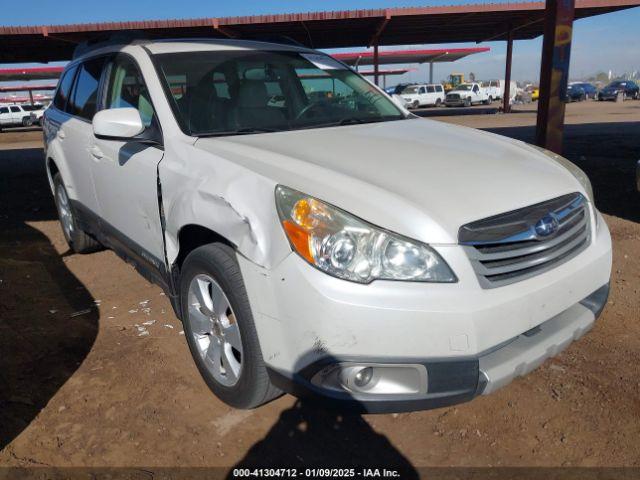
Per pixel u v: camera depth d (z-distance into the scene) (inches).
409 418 103.3
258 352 91.5
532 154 113.7
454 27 1010.1
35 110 1387.8
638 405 104.3
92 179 149.9
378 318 77.3
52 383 116.0
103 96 148.6
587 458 91.7
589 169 342.3
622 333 131.4
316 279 79.0
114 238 145.3
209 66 131.2
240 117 125.3
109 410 106.5
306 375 82.7
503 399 107.7
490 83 1753.2
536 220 88.1
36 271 184.9
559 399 107.0
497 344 83.0
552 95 265.7
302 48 157.6
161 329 139.6
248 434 99.3
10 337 136.3
